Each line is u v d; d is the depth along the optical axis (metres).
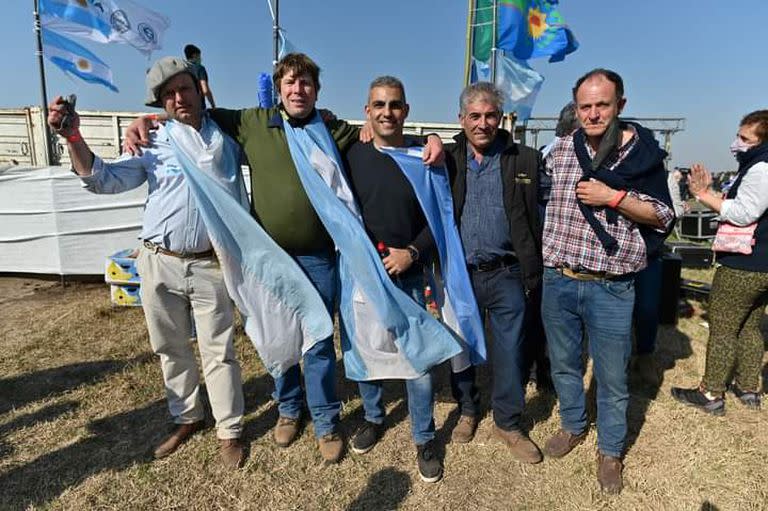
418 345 2.23
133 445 2.58
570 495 2.25
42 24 5.83
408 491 2.28
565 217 2.18
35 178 5.42
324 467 2.43
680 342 3.96
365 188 2.23
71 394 3.09
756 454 2.49
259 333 2.28
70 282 5.62
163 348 2.42
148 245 2.27
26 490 2.25
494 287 2.35
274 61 5.03
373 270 2.16
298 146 2.18
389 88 2.12
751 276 2.64
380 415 2.60
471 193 2.34
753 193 2.54
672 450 2.54
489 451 2.55
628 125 2.07
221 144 2.18
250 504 2.19
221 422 2.44
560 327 2.36
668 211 1.99
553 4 6.74
